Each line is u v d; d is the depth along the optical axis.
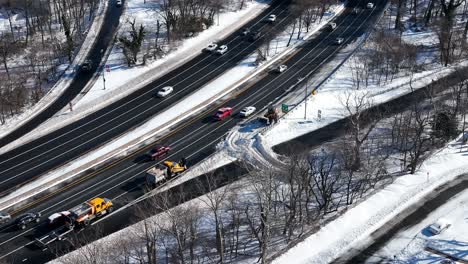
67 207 122.50
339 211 120.62
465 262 106.31
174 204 120.88
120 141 146.00
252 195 122.50
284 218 117.31
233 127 153.00
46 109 159.50
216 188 124.56
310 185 117.44
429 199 124.69
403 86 174.12
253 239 112.50
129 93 169.12
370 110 159.62
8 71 179.50
